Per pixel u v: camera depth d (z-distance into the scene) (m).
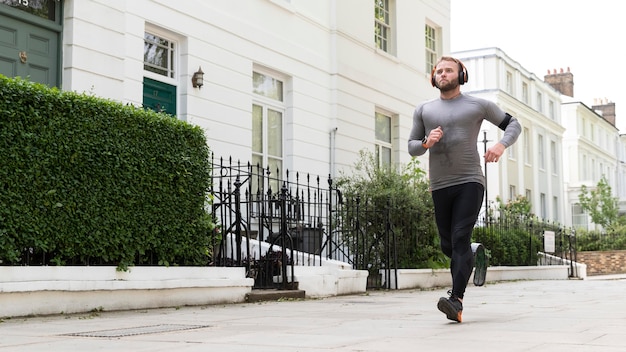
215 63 11.05
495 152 5.02
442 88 5.12
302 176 13.14
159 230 7.22
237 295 7.83
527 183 33.47
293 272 8.72
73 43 8.44
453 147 5.02
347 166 14.45
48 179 6.09
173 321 5.43
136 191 6.94
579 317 5.47
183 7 10.44
